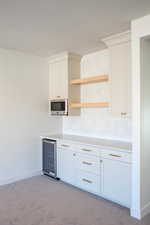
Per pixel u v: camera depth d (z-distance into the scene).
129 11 2.18
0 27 2.59
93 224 2.34
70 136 4.04
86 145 3.20
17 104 3.73
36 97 4.05
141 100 2.43
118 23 2.49
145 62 2.50
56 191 3.28
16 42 3.20
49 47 3.48
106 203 2.86
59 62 4.03
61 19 2.36
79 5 2.04
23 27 2.59
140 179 2.44
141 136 2.44
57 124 4.46
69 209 2.69
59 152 3.73
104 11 2.17
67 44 3.31
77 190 3.33
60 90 4.02
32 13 2.21
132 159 2.51
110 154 2.85
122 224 2.34
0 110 3.48
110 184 2.87
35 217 2.49
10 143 3.63
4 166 3.55
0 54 3.48
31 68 3.95
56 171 3.80
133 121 2.48
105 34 2.85
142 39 2.42
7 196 3.08
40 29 2.66
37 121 4.07
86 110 4.00
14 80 3.68
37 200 2.95
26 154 3.89
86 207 2.75
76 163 3.39
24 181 3.72
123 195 2.71
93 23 2.48
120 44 2.89
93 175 3.11
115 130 3.50
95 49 3.60
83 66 4.03
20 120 3.78
